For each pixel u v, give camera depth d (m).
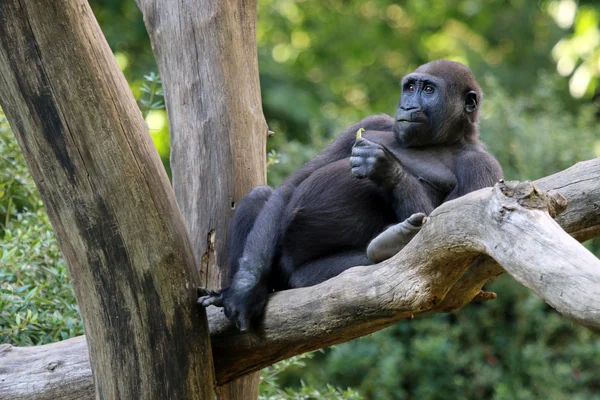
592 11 28.42
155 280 8.39
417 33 33.47
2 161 12.73
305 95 27.61
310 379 17.53
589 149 18.34
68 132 7.95
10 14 7.62
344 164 9.61
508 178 17.89
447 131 9.88
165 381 8.53
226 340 9.01
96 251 8.29
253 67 10.97
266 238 8.80
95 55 7.92
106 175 8.08
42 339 10.89
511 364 16.92
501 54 33.19
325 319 8.12
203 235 10.39
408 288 7.25
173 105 10.82
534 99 21.09
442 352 16.86
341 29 32.94
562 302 5.32
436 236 6.84
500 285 17.16
